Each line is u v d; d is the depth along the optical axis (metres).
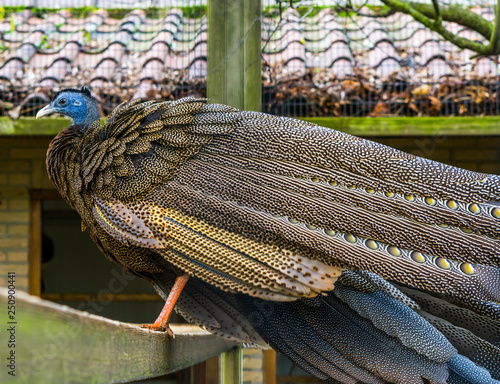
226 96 2.78
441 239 2.05
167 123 2.35
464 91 4.57
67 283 5.47
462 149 4.95
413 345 2.34
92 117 2.79
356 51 4.93
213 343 3.10
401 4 3.98
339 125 4.21
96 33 5.24
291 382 5.47
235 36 2.79
